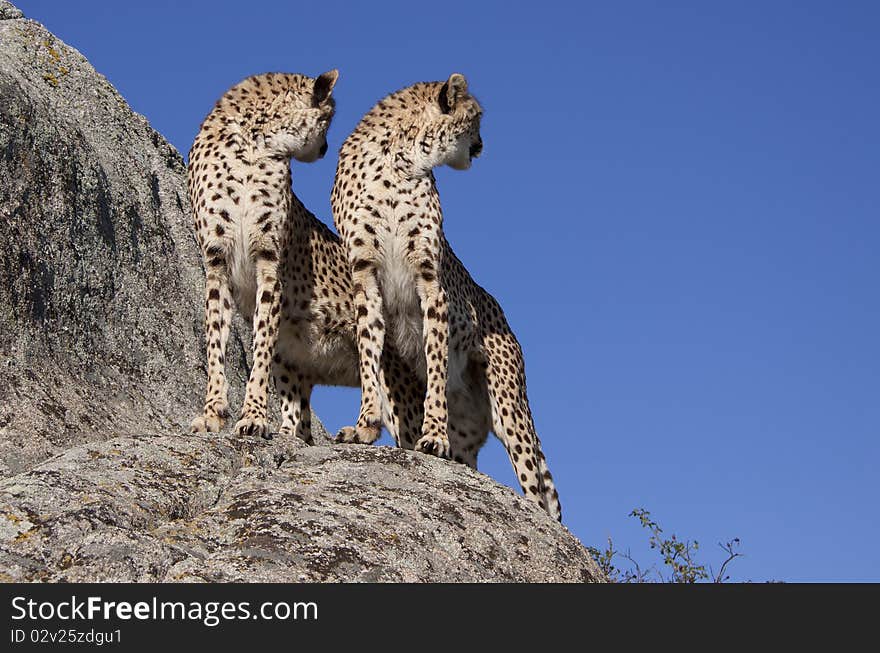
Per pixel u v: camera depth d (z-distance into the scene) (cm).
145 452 880
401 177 1195
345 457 972
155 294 1371
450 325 1267
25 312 1171
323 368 1297
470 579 825
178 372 1345
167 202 1496
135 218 1384
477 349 1306
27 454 1062
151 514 798
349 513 836
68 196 1262
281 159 1174
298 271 1247
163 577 723
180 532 784
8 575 702
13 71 1321
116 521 769
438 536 853
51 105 1341
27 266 1184
